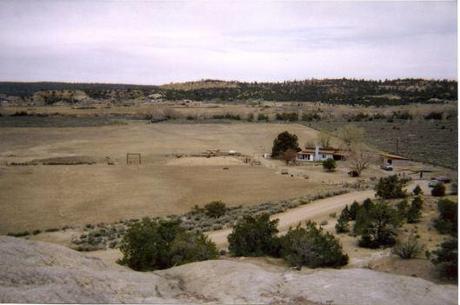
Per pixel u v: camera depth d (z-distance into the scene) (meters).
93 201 54.84
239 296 14.64
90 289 13.98
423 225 38.19
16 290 12.79
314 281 15.71
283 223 42.94
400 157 84.75
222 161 83.69
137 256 25.42
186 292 15.30
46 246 17.41
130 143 104.38
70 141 104.12
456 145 101.06
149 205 53.62
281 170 76.38
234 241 31.89
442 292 15.46
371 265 28.34
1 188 59.25
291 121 146.50
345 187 61.72
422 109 169.50
